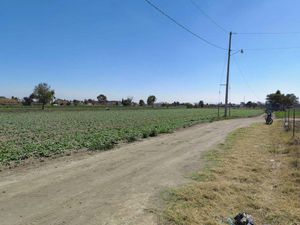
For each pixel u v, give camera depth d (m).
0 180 9.86
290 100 114.50
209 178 10.41
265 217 7.33
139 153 15.39
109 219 6.84
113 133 23.61
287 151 15.77
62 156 14.50
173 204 7.80
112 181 9.88
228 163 12.93
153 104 146.00
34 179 9.97
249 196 8.64
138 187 9.28
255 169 11.89
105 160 13.40
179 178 10.45
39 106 106.19
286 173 11.20
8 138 22.31
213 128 31.53
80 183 9.56
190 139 21.53
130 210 7.38
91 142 18.59
